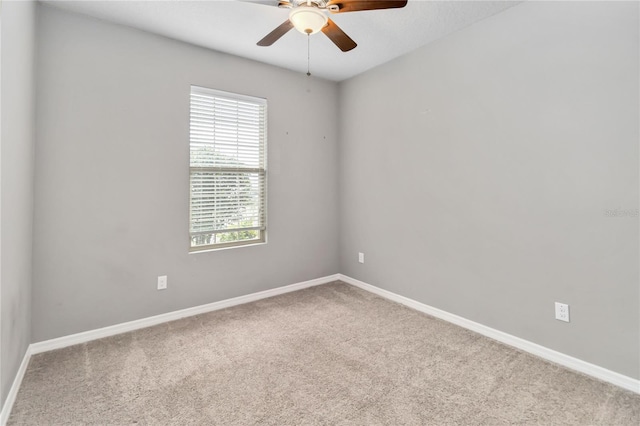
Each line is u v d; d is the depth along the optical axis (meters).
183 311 2.90
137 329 2.65
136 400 1.74
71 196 2.36
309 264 3.79
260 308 3.13
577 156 2.03
